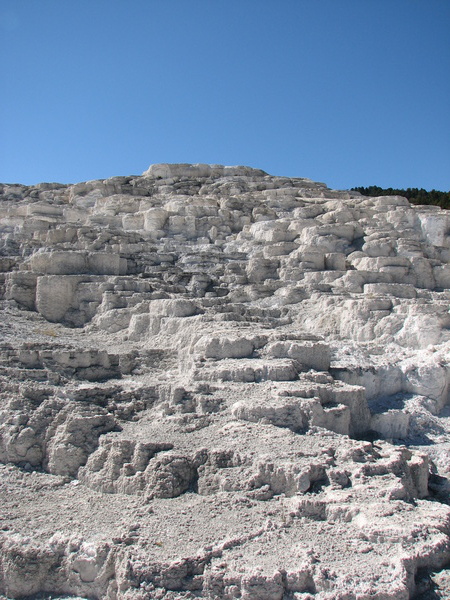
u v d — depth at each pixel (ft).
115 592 21.89
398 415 36.14
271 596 20.12
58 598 22.95
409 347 46.91
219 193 104.78
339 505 23.70
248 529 22.98
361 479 25.35
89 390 33.30
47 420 31.50
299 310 54.39
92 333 51.11
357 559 21.15
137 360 41.37
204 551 21.67
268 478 25.58
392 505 23.70
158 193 104.06
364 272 59.47
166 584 20.88
